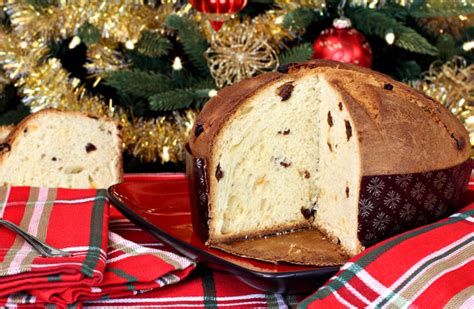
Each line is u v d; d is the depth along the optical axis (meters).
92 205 0.85
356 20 1.08
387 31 1.04
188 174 0.82
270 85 0.82
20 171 0.93
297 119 0.83
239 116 0.81
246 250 0.80
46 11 1.06
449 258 0.72
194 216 0.82
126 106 1.18
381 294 0.70
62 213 0.83
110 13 1.04
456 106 1.11
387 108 0.78
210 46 1.09
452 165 0.79
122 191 0.89
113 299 0.76
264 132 0.83
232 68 1.06
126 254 0.78
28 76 1.10
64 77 1.09
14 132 0.92
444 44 1.14
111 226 0.87
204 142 0.81
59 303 0.74
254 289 0.77
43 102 1.08
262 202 0.84
